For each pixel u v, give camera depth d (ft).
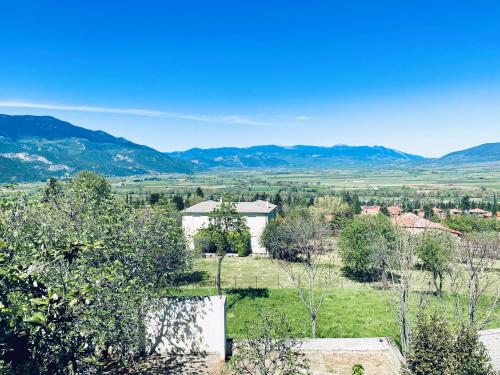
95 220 53.31
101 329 39.52
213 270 162.30
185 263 76.48
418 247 78.74
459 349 47.47
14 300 27.40
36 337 24.52
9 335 24.11
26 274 25.55
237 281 142.72
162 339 62.39
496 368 51.60
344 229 153.69
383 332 87.71
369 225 139.64
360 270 145.69
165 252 65.10
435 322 51.31
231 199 123.34
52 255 30.17
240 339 66.69
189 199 352.49
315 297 117.80
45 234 40.34
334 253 173.58
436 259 99.66
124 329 45.01
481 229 198.90
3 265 26.35
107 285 40.86
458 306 69.26
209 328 62.03
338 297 118.32
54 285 33.47
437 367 47.78
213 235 119.44
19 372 24.43
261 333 51.72
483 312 89.10
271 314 58.18
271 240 183.52
